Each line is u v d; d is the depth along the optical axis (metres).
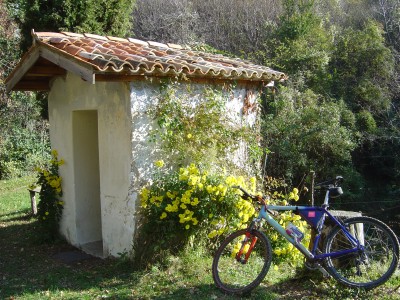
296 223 5.49
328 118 12.82
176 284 4.65
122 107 5.34
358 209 12.84
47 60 5.96
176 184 5.23
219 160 5.86
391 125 14.12
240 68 6.12
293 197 6.30
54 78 6.79
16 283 5.20
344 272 4.27
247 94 6.66
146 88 5.32
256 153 6.63
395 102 15.34
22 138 16.34
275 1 21.41
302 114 12.98
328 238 4.18
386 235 4.14
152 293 4.46
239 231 4.51
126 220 5.46
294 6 18.47
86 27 9.88
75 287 4.90
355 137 13.73
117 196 5.58
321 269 4.11
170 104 5.44
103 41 6.27
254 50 19.81
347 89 15.42
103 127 5.72
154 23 22.09
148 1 22.72
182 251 5.25
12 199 11.88
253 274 4.77
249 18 21.16
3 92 15.77
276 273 4.93
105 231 5.91
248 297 4.16
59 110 6.81
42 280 5.24
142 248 5.21
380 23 17.56
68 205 6.80
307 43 16.80
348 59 16.12
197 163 5.61
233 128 6.09
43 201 6.99
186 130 5.58
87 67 4.70
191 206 5.17
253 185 5.57
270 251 4.24
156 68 5.05
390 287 4.10
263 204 4.47
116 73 4.88
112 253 5.81
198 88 5.86
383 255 4.32
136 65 4.86
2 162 15.62
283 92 13.54
